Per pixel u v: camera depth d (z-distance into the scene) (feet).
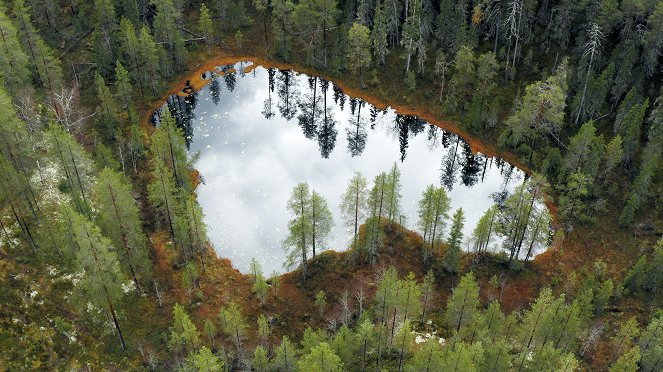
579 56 332.39
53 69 310.86
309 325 240.12
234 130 344.28
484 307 245.86
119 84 316.60
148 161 302.04
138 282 242.78
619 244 268.62
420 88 353.51
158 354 220.02
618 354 220.43
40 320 219.82
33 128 288.30
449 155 326.24
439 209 249.55
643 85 311.06
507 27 335.26
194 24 393.70
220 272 261.85
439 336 228.63
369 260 261.44
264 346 226.79
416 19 337.72
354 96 359.87
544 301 204.54
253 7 406.82
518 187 256.32
